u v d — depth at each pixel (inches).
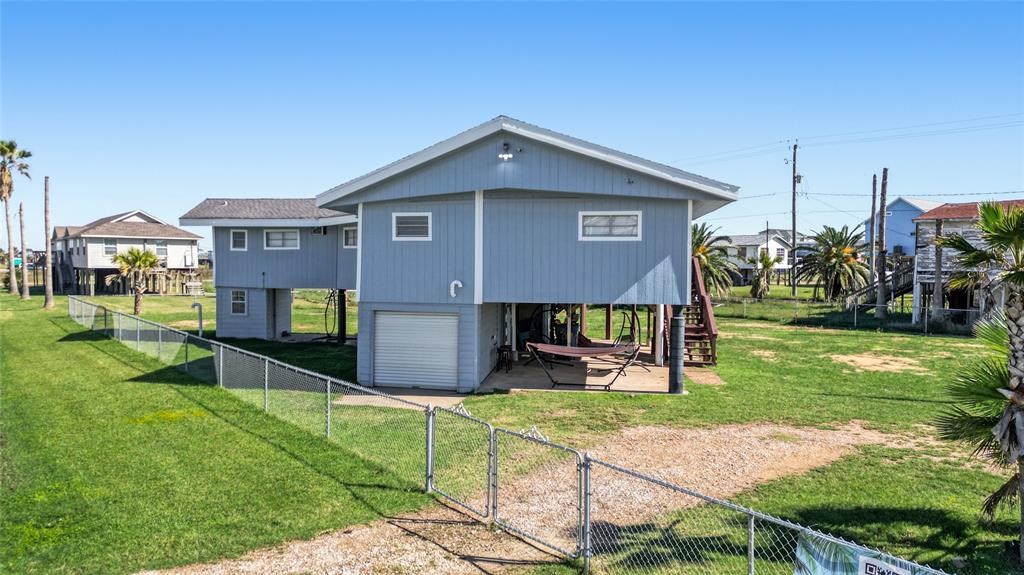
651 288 556.4
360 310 612.7
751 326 1171.9
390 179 585.9
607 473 351.6
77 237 1873.8
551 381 627.8
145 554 256.2
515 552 260.5
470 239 582.9
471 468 361.1
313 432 430.0
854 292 1545.3
